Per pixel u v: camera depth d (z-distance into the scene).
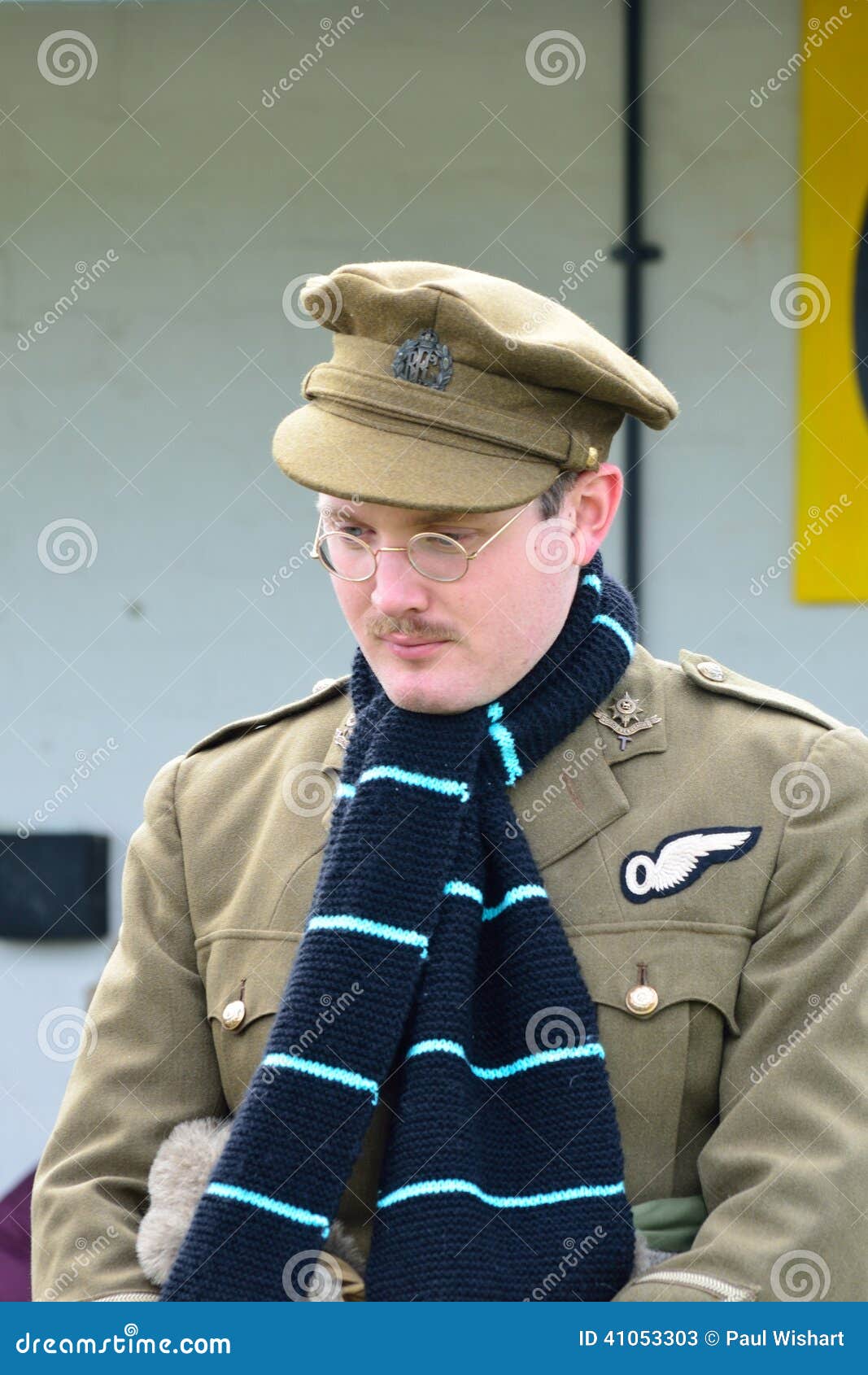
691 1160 6.25
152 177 13.46
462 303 6.10
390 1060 6.14
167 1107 6.66
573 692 6.49
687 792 6.48
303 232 13.37
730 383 13.08
